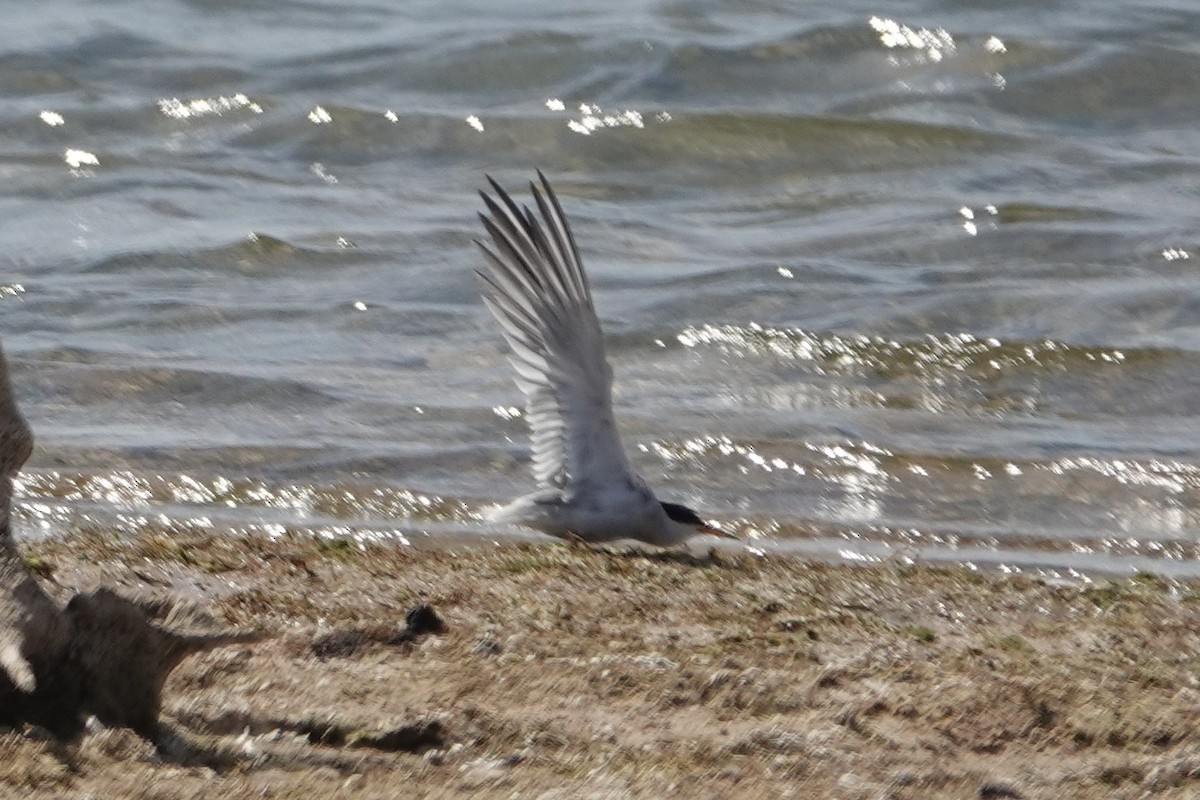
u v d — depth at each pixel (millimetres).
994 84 29141
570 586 10844
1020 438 15719
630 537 11773
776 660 9398
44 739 6859
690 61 29531
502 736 7859
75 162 25250
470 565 11328
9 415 7148
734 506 13930
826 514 13828
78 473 13727
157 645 7211
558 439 11781
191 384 16156
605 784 7301
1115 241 22219
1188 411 16812
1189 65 29672
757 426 15734
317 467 14164
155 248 20984
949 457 15023
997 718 8531
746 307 19344
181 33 31672
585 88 29047
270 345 17828
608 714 8305
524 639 9453
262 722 7719
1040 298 19750
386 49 30422
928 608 11047
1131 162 26156
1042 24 32062
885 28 30250
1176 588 11930
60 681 7020
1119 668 9602
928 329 18891
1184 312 19484
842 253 22047
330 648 9086
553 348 11594
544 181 11312
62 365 16453
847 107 28469
